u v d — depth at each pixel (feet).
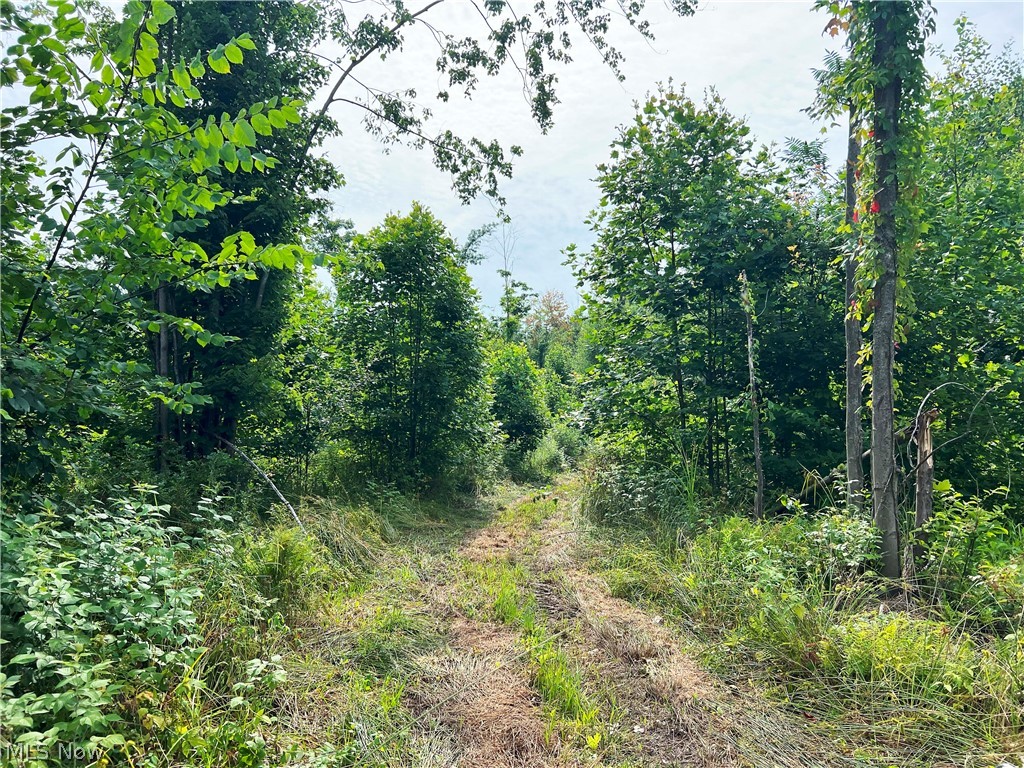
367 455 29.96
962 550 14.21
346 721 9.62
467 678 11.43
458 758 9.18
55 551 9.48
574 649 12.92
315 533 18.34
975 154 24.00
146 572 9.49
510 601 15.15
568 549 20.22
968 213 22.84
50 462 12.08
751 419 23.49
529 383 49.34
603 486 24.38
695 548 17.22
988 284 22.82
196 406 22.99
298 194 26.91
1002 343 23.58
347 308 31.07
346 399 29.94
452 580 17.51
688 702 10.66
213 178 22.00
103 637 8.12
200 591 9.82
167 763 7.52
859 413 17.21
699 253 24.72
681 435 25.16
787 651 11.85
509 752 9.37
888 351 15.30
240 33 23.89
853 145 17.74
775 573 13.66
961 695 9.91
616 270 27.32
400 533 22.54
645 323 27.25
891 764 8.96
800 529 16.65
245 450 25.46
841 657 11.21
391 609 14.42
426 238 30.25
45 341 11.73
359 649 12.17
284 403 26.94
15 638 7.85
